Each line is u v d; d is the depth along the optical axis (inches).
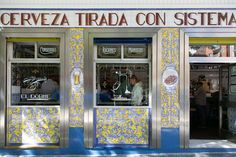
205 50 390.0
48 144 385.1
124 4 379.2
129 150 379.6
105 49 389.1
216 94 514.9
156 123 378.3
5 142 383.2
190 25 378.3
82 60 380.5
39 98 390.0
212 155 371.2
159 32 378.3
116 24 379.2
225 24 378.0
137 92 389.7
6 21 380.5
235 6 377.4
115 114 386.6
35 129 386.3
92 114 380.5
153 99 378.3
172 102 378.9
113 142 385.1
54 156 375.6
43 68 390.0
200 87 518.3
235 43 384.5
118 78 390.6
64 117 379.6
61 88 380.5
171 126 378.3
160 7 378.6
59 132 383.9
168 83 378.9
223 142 406.3
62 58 380.8
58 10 379.9
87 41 379.9
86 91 379.6
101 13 379.6
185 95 378.9
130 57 389.1
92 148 379.6
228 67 421.1
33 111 387.2
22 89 390.6
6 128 384.8
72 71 380.5
